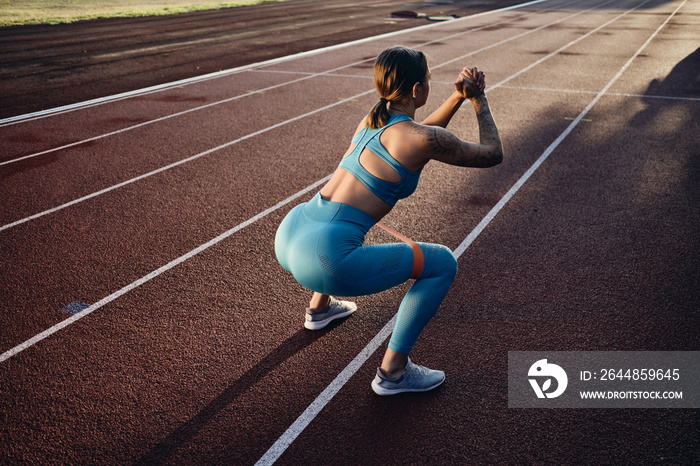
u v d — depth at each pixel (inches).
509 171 241.9
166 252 178.4
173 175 247.1
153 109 365.7
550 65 492.7
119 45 647.8
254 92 411.2
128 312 145.7
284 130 314.5
